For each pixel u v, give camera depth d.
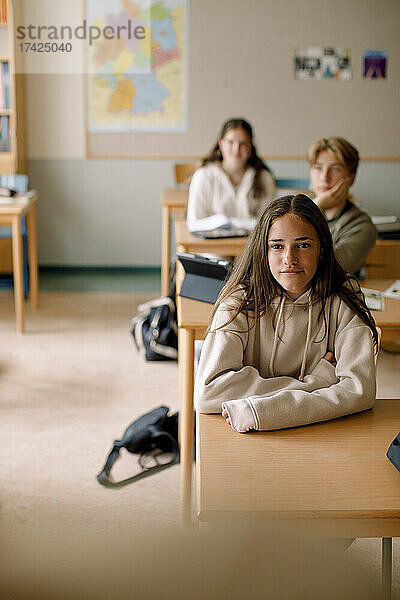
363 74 5.78
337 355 1.59
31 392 3.36
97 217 5.94
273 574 0.30
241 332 1.58
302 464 1.28
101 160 5.84
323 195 2.78
